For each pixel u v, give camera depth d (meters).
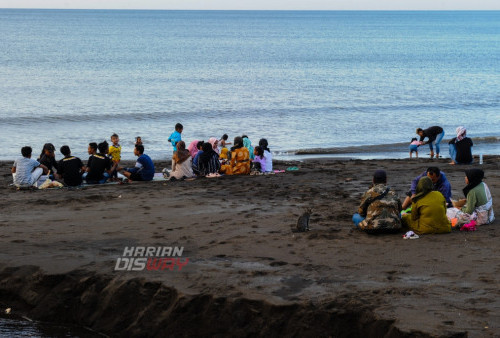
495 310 9.01
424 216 13.14
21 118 47.00
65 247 12.77
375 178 13.56
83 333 10.59
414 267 11.04
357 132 44.75
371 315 9.07
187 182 21.11
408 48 168.88
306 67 105.69
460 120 51.59
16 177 20.14
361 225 13.31
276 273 10.90
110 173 21.48
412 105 60.28
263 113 52.69
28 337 10.34
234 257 11.89
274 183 20.66
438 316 8.86
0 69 89.38
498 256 11.55
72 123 45.72
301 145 39.28
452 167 24.66
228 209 16.28
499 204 16.09
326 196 18.08
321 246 12.47
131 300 10.68
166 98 62.47
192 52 136.75
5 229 14.27
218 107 56.16
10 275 11.59
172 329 10.05
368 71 100.38
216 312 9.86
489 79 89.56
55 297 11.10
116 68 95.94
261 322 9.60
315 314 9.34
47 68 93.00
